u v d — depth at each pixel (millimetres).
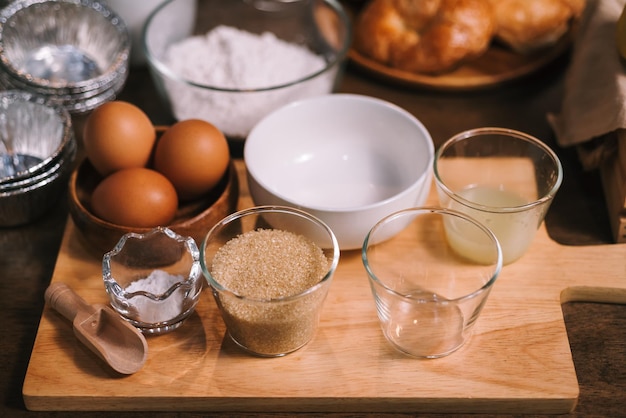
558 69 792
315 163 677
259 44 769
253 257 571
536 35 759
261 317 537
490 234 564
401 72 772
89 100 759
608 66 655
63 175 663
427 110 758
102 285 613
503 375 554
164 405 556
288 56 765
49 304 589
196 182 617
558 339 573
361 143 684
